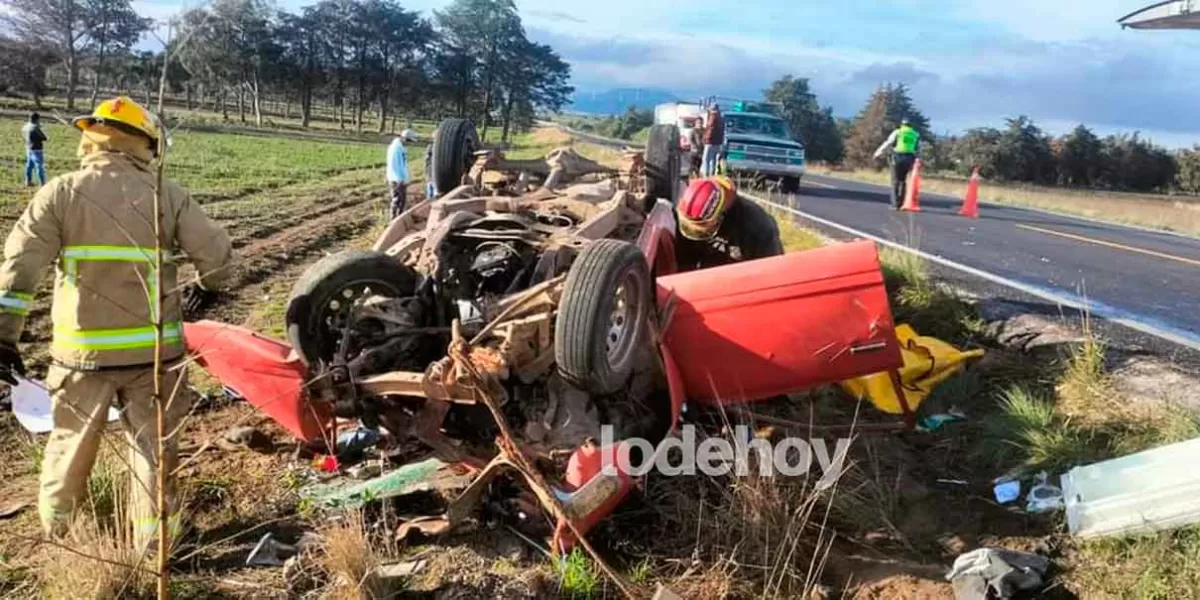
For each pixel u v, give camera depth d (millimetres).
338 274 4793
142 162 4121
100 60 63500
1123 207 27078
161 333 3311
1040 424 5668
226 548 4340
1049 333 7320
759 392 5250
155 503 4035
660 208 6633
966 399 6457
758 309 5105
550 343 4691
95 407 4039
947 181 40562
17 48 55375
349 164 33656
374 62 92812
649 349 5035
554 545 4254
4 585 3947
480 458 4637
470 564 4281
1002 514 5062
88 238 3916
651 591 4203
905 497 5254
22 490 4828
